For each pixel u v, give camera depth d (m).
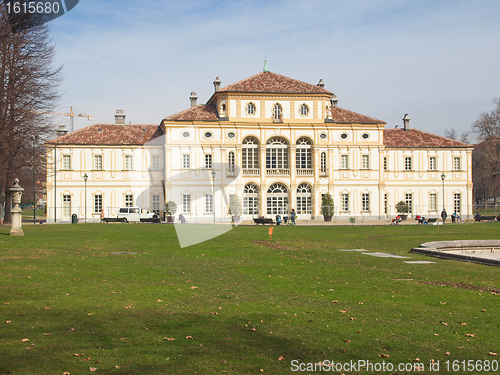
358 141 73.94
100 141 71.88
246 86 71.69
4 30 48.22
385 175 77.38
